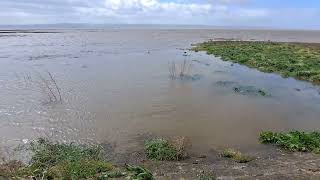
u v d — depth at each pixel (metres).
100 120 19.27
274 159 14.00
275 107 22.66
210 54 51.00
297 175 12.23
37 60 44.69
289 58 41.94
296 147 15.05
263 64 38.84
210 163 13.54
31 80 30.44
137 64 40.94
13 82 29.48
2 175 11.63
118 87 27.80
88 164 12.32
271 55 45.16
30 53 53.62
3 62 42.59
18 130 17.50
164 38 102.31
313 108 22.59
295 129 18.25
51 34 127.88
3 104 22.22
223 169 12.85
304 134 16.20
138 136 16.83
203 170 12.70
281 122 19.47
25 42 79.81
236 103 23.44
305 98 25.30
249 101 24.06
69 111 20.86
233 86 28.84
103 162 12.85
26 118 19.41
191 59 45.44
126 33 148.12
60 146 14.42
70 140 16.25
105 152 14.66
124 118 19.66
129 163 13.42
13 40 87.06
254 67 38.47
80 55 50.72
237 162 13.69
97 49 61.25
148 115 20.31
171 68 37.50
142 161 13.66
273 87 28.78
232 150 14.70
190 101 23.69
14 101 23.00
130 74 33.84
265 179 11.87
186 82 30.17
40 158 13.20
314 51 50.88
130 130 17.69
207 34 139.50
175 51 56.59
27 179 11.25
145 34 137.38
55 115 20.03
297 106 23.02
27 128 17.81
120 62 42.75
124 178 11.42
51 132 17.33
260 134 16.70
